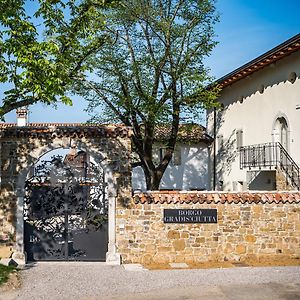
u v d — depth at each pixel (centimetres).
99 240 1581
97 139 1561
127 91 2417
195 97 2467
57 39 1480
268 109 2503
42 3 1445
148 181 2458
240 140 2898
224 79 2881
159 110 2373
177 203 1598
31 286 1232
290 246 1642
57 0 1477
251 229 1628
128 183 1573
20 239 1529
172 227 1595
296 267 1500
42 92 1355
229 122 3088
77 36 1530
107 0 1599
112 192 1561
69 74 1551
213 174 3334
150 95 2383
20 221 1531
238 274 1382
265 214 1638
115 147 1569
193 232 1603
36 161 1548
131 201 1577
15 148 1549
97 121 2534
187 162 3422
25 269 1434
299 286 1220
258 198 1636
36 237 1568
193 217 1602
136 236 1576
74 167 1579
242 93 2872
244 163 2680
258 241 1628
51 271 1413
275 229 1638
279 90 2378
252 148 2628
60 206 1573
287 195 1662
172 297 1119
